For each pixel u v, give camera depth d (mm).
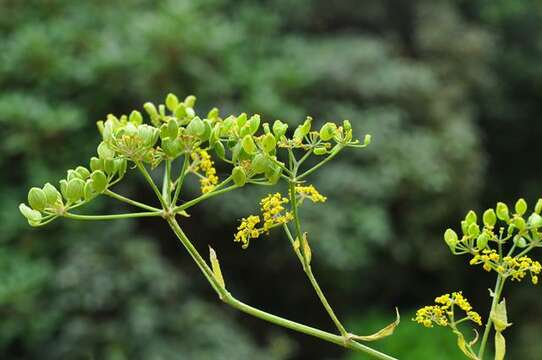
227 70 10602
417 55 14555
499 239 2076
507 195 16094
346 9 14031
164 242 10883
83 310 9125
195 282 11008
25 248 9242
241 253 11164
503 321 1982
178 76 10148
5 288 8719
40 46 9617
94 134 9906
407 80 11773
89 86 9898
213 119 2496
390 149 11164
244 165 2092
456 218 12883
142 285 9297
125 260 9266
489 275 13875
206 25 10289
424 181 11320
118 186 9844
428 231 12453
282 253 10930
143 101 9992
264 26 11719
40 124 9172
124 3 10828
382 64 12016
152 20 9906
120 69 9680
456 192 12289
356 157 11047
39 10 10531
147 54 9898
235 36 10406
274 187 10289
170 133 2100
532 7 15836
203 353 9414
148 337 9211
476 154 12633
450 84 13898
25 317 8906
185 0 10266
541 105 16250
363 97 11750
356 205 10625
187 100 2611
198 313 9609
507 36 16297
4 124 9430
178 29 9906
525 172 16281
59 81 9859
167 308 9531
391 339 10328
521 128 16203
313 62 11438
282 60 11367
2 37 10273
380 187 10781
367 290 12633
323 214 10383
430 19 14234
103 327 9094
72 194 2104
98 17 10625
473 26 14711
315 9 13867
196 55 10133
